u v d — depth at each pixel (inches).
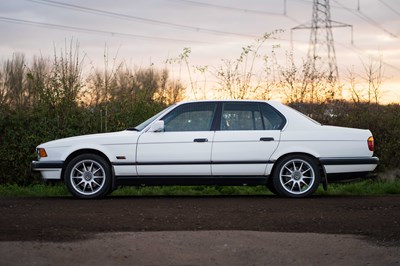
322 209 340.8
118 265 227.6
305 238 263.7
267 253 243.4
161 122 394.9
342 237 266.2
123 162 396.8
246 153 395.5
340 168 398.3
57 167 400.5
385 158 533.0
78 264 227.3
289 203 368.2
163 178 398.6
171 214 323.0
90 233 270.1
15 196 435.2
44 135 520.7
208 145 395.5
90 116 532.4
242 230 279.0
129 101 546.3
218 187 477.7
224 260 235.1
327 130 401.1
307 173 401.1
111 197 418.0
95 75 556.1
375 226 291.3
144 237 261.7
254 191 470.9
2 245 245.3
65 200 391.9
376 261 235.3
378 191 471.5
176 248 247.6
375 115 538.6
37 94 539.2
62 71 542.9
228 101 406.6
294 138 397.4
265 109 404.8
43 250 240.2
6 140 517.7
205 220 305.1
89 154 400.8
